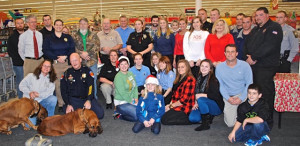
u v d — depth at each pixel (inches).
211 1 590.2
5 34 322.0
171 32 193.3
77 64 143.7
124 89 155.6
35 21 171.6
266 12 133.4
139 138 124.0
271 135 126.3
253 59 136.8
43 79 146.9
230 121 138.1
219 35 159.6
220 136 126.4
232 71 135.2
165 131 134.3
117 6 684.7
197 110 144.2
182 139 122.4
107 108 182.4
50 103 146.9
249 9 751.1
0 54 259.6
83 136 126.1
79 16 912.3
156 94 135.6
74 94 147.5
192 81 145.8
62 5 644.7
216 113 143.0
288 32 174.9
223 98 140.7
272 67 134.5
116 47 197.0
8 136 125.9
